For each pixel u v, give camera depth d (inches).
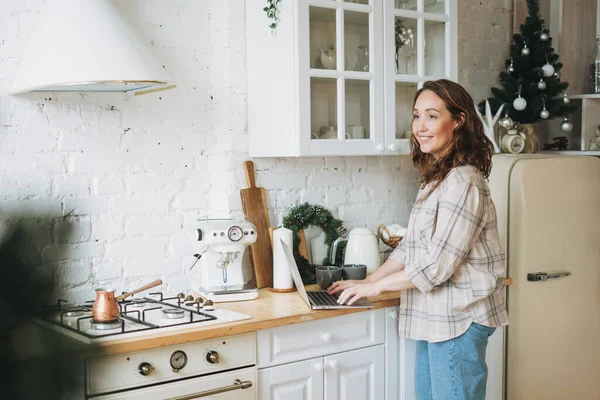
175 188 112.4
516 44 146.9
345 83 112.2
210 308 98.8
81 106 102.5
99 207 104.7
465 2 148.9
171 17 110.7
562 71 160.9
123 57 88.7
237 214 118.1
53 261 14.5
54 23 90.7
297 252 120.6
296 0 106.0
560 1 159.3
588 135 154.4
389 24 116.4
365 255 121.3
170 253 112.3
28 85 89.9
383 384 108.6
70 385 13.9
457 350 96.3
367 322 106.5
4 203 14.8
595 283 138.0
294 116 107.7
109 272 106.0
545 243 130.4
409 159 141.9
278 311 98.4
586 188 135.6
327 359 101.3
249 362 92.4
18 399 13.5
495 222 100.6
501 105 143.6
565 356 135.0
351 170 133.3
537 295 130.1
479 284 96.2
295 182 125.4
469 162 97.9
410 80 119.5
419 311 100.0
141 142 108.6
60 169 101.0
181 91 112.2
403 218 142.0
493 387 132.2
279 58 110.3
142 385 82.8
